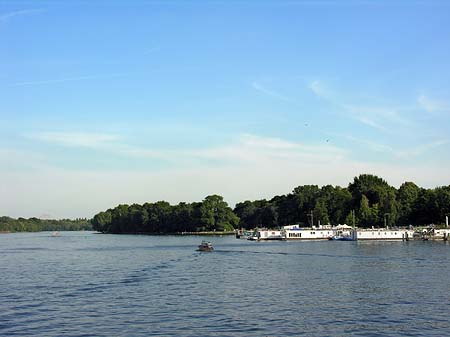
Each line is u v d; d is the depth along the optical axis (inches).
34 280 4370.1
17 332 2486.5
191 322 2642.7
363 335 2375.7
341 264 5305.1
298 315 2778.1
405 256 6151.6
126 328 2536.9
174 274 4687.5
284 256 6569.9
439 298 3201.3
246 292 3553.2
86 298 3371.1
